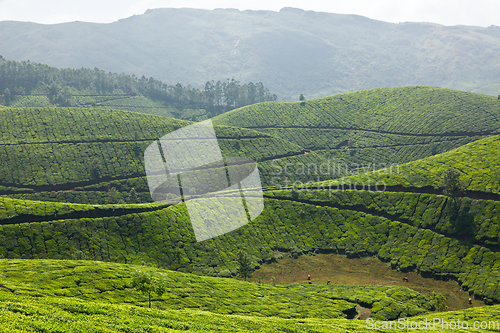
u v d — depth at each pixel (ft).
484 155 497.87
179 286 255.50
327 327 181.27
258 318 186.29
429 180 476.13
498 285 319.47
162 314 138.82
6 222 338.13
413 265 378.53
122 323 108.47
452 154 532.32
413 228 422.41
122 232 368.48
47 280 213.66
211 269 358.84
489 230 378.32
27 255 320.09
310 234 446.60
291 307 259.39
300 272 382.42
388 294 306.14
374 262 400.26
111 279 234.58
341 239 435.53
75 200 517.14
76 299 149.89
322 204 487.61
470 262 359.25
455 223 404.36
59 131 650.02
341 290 315.99
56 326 90.02
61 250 333.83
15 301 114.73
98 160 592.60
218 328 131.85
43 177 543.80
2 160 556.10
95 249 344.90
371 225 445.37
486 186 425.28
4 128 626.64
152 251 359.87
